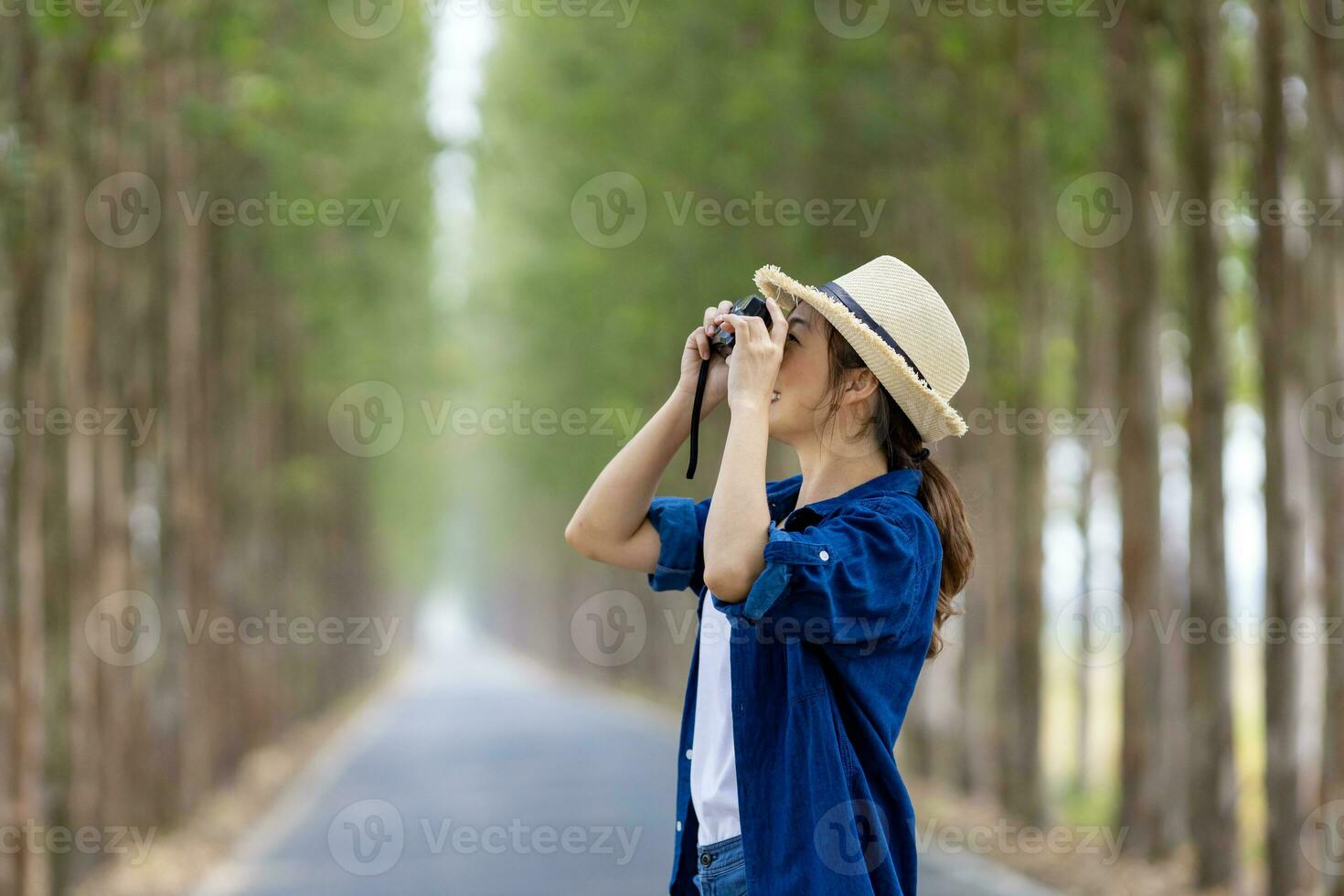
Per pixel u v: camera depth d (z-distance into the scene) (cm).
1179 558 2811
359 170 3362
